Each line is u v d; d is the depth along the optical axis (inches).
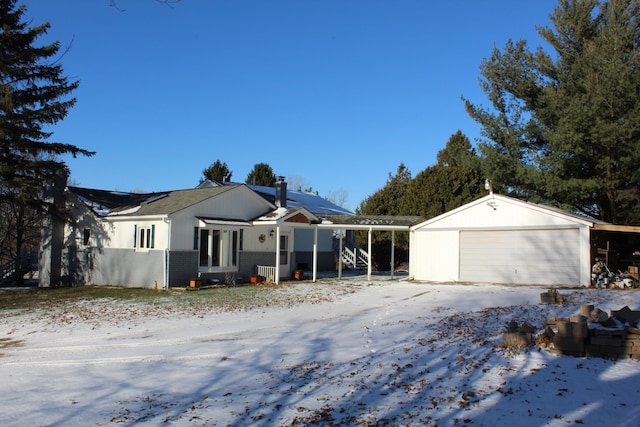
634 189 1040.2
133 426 270.1
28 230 1441.9
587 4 1167.6
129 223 1045.8
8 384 368.8
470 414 267.6
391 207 1627.7
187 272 981.8
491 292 789.2
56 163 968.9
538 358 370.3
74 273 1162.6
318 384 342.6
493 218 950.4
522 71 1214.9
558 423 249.9
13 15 928.9
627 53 1068.5
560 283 871.7
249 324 612.1
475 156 1278.3
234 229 1064.2
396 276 1190.9
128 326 622.5
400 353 423.5
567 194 1087.0
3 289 1088.2
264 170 2246.6
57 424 276.7
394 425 257.6
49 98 965.8
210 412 290.7
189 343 510.3
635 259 1012.5
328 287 956.6
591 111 993.5
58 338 568.4
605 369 338.6
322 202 1720.0
